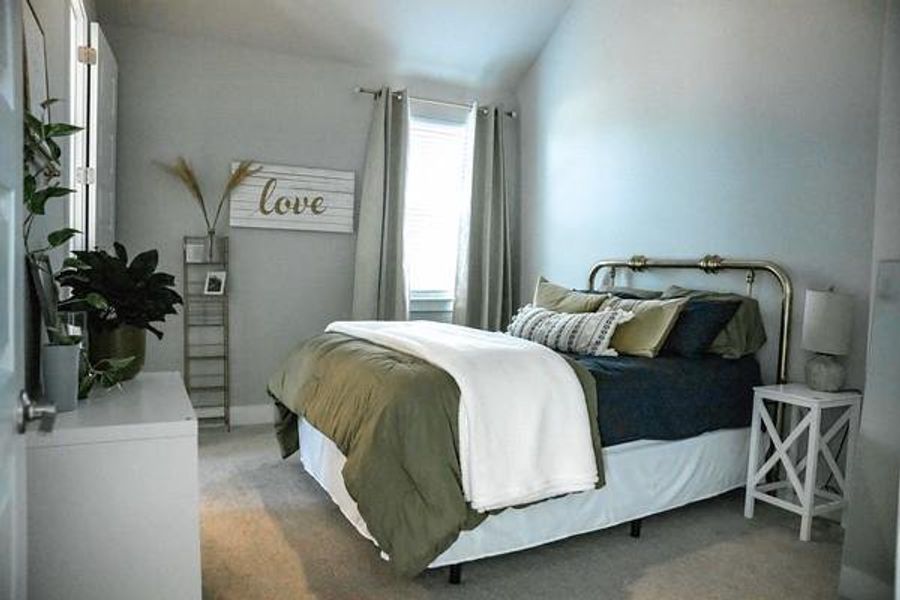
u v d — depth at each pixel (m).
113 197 3.67
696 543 2.54
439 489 1.98
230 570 2.22
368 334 2.85
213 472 3.27
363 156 4.57
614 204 4.12
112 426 1.43
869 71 2.76
